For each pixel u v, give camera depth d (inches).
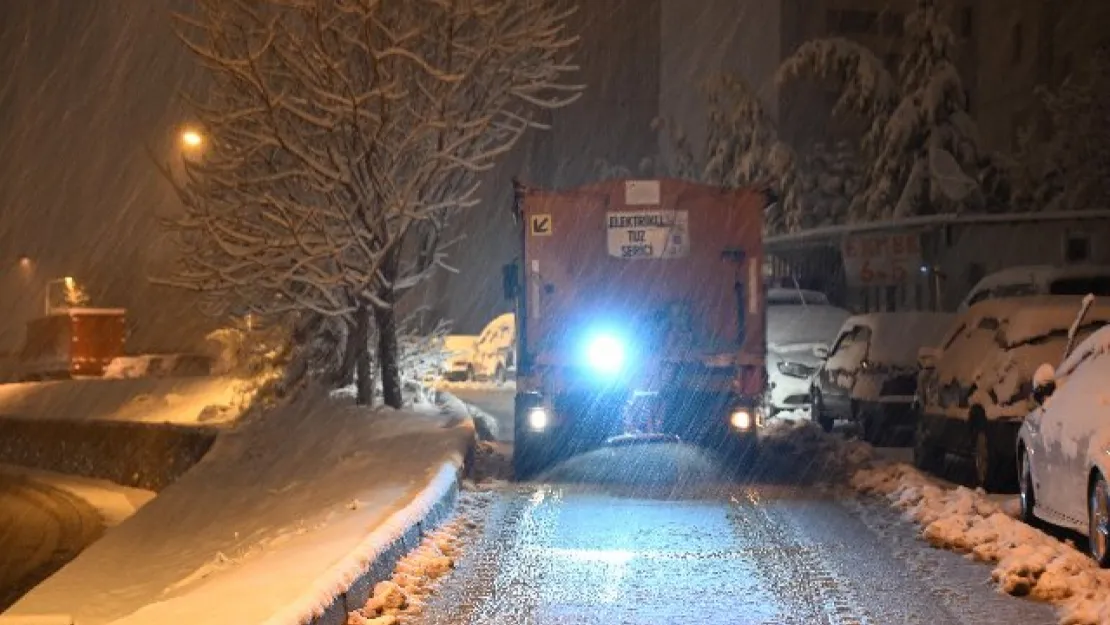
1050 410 469.1
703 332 658.8
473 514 533.0
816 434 784.9
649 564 429.7
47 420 1126.4
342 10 742.5
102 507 866.1
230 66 744.3
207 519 622.2
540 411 655.8
